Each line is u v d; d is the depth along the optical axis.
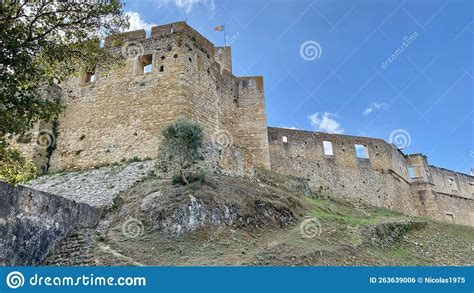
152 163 20.02
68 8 12.66
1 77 11.39
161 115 21.97
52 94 24.12
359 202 33.75
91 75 25.84
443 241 22.42
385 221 22.41
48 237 12.87
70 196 17.62
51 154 23.02
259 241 14.59
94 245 13.12
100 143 22.44
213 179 18.53
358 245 16.41
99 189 18.06
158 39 24.33
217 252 12.63
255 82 30.00
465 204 46.12
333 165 34.56
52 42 12.87
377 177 36.84
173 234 13.51
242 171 23.16
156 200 15.38
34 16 12.25
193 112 22.78
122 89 23.56
